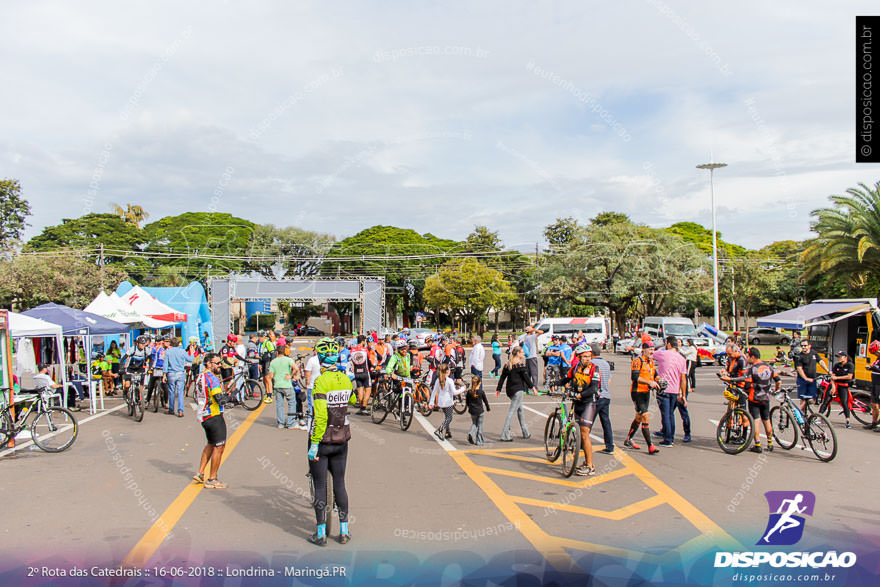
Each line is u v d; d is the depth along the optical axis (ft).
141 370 49.60
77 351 55.62
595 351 30.83
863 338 51.03
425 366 83.25
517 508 22.17
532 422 42.16
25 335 43.09
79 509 22.18
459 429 39.22
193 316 88.79
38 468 28.71
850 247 80.69
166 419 43.91
